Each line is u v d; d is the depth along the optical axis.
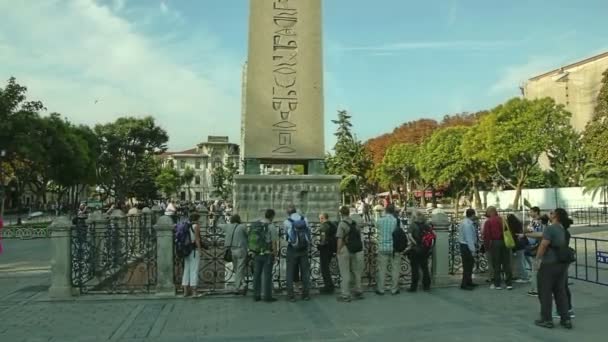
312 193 16.64
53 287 11.25
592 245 21.53
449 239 13.98
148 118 66.50
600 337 7.87
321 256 11.73
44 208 71.56
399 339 7.84
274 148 15.93
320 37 16.19
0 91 38.03
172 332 8.42
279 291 11.85
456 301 10.74
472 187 67.38
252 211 16.44
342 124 61.44
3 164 46.72
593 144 38.91
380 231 11.59
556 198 51.88
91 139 60.62
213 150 124.44
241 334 8.26
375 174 77.88
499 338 7.84
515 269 13.19
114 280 13.58
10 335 8.30
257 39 15.89
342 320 9.15
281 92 15.98
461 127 61.53
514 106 47.44
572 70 71.31
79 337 8.16
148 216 23.66
